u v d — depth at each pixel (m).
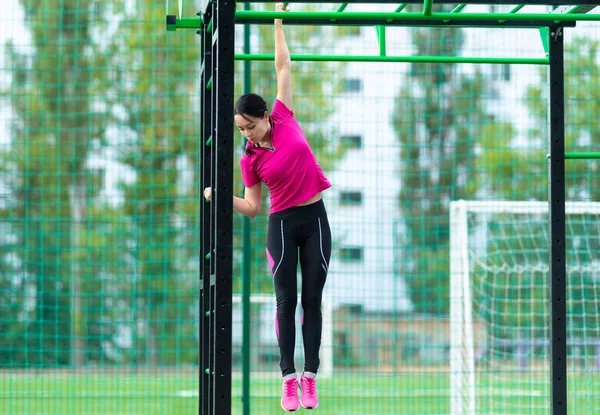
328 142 58.53
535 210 32.03
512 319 51.31
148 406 38.25
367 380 50.22
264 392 41.81
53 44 58.41
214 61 15.76
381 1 16.14
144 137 58.69
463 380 34.59
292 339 16.27
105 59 58.31
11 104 54.59
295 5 41.94
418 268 65.38
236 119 16.08
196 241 58.59
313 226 16.53
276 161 16.31
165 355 58.31
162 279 58.59
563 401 18.59
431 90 69.19
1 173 59.03
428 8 17.53
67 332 57.75
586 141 58.31
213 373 15.06
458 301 32.91
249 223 25.61
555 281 18.80
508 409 37.50
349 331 61.44
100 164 59.22
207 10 17.33
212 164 15.62
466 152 69.19
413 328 62.84
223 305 14.60
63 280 58.53
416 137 69.00
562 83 19.12
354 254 55.94
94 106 59.03
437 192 68.44
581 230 49.84
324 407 38.59
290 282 16.38
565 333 18.72
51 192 59.66
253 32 47.22
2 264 57.53
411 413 37.44
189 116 58.59
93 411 37.59
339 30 59.97
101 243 59.28
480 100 69.00
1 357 55.72
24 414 36.69
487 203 32.41
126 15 57.75
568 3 15.79
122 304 58.53
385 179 67.56
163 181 59.03
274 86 47.66
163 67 57.69
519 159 65.56
